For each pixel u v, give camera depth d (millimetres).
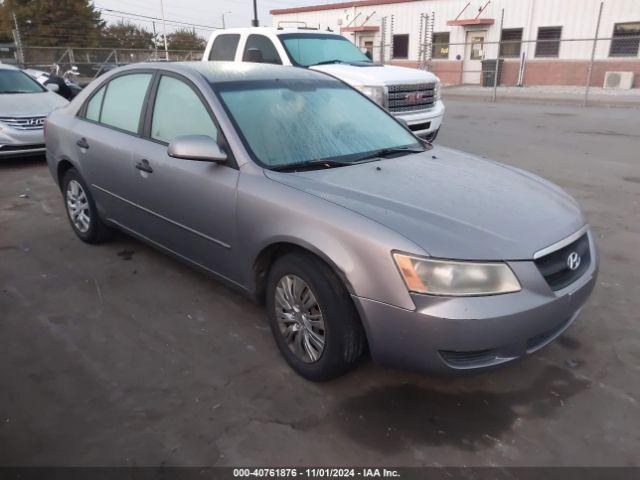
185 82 3715
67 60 26797
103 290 4102
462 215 2773
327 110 3879
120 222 4457
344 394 2930
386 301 2551
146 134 3990
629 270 4461
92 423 2703
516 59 24156
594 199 6395
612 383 3035
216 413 2783
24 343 3398
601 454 2525
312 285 2809
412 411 2803
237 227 3213
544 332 2689
